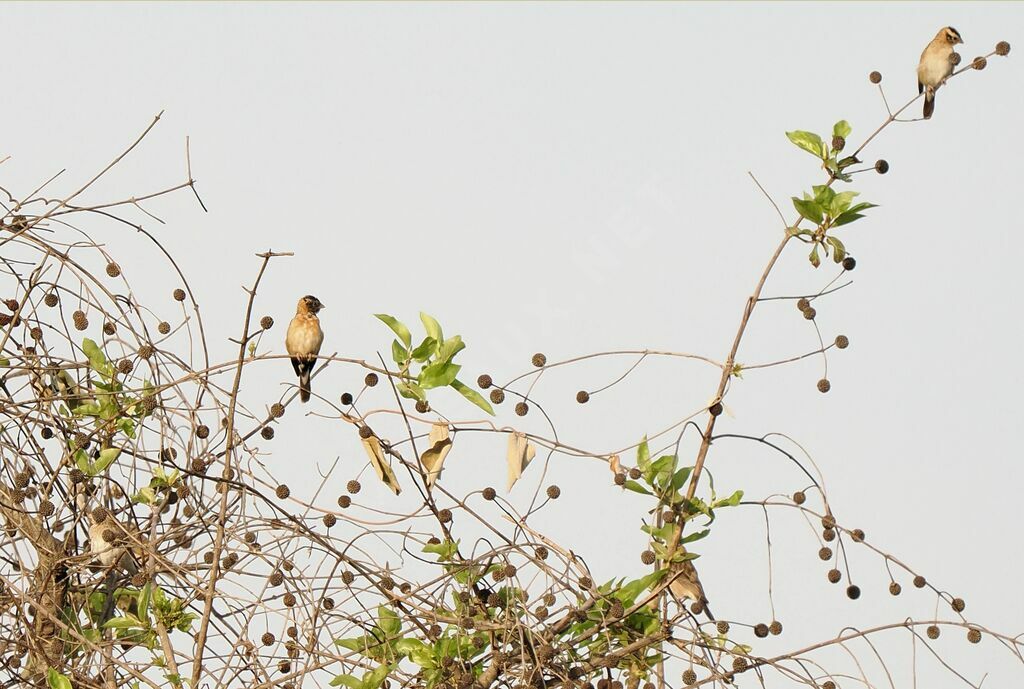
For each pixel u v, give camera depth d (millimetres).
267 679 9977
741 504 10094
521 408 10258
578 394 10258
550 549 10047
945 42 12750
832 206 10070
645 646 9891
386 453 10156
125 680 10562
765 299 10062
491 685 10023
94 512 10445
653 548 10141
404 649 10352
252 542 10180
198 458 10500
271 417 10234
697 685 9453
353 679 9953
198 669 9680
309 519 10180
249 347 10266
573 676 10070
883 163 10453
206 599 9758
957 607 9844
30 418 10586
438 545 10141
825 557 10062
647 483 10188
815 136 10492
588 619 10086
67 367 10688
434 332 10305
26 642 10430
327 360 10008
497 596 10109
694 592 10133
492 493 10133
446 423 10172
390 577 10133
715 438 10102
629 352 10266
